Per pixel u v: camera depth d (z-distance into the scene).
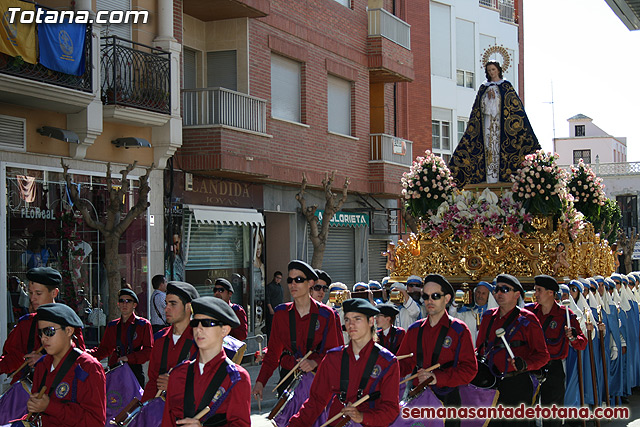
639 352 13.38
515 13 35.56
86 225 13.89
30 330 7.41
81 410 5.66
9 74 11.64
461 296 10.24
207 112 16.48
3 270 12.21
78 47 12.80
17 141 12.58
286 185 19.94
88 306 13.95
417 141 28.44
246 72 17.81
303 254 20.69
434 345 7.14
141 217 15.14
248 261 18.59
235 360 6.27
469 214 11.52
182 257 16.33
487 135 12.27
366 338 5.95
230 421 4.88
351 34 22.25
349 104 22.55
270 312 18.06
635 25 10.18
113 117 14.03
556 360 9.38
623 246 28.00
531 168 11.18
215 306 4.93
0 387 11.84
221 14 17.58
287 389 7.42
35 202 12.91
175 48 15.53
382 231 24.97
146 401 6.77
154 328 12.05
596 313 11.50
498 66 12.42
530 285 11.11
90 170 14.00
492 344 8.14
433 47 30.06
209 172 16.66
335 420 5.96
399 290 10.50
